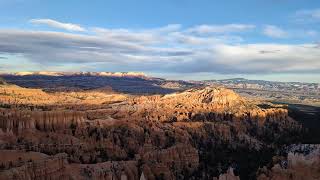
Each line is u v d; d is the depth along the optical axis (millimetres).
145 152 190750
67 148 182375
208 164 198625
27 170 137125
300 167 152125
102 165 163125
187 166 188500
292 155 163750
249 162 199125
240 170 186625
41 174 139875
